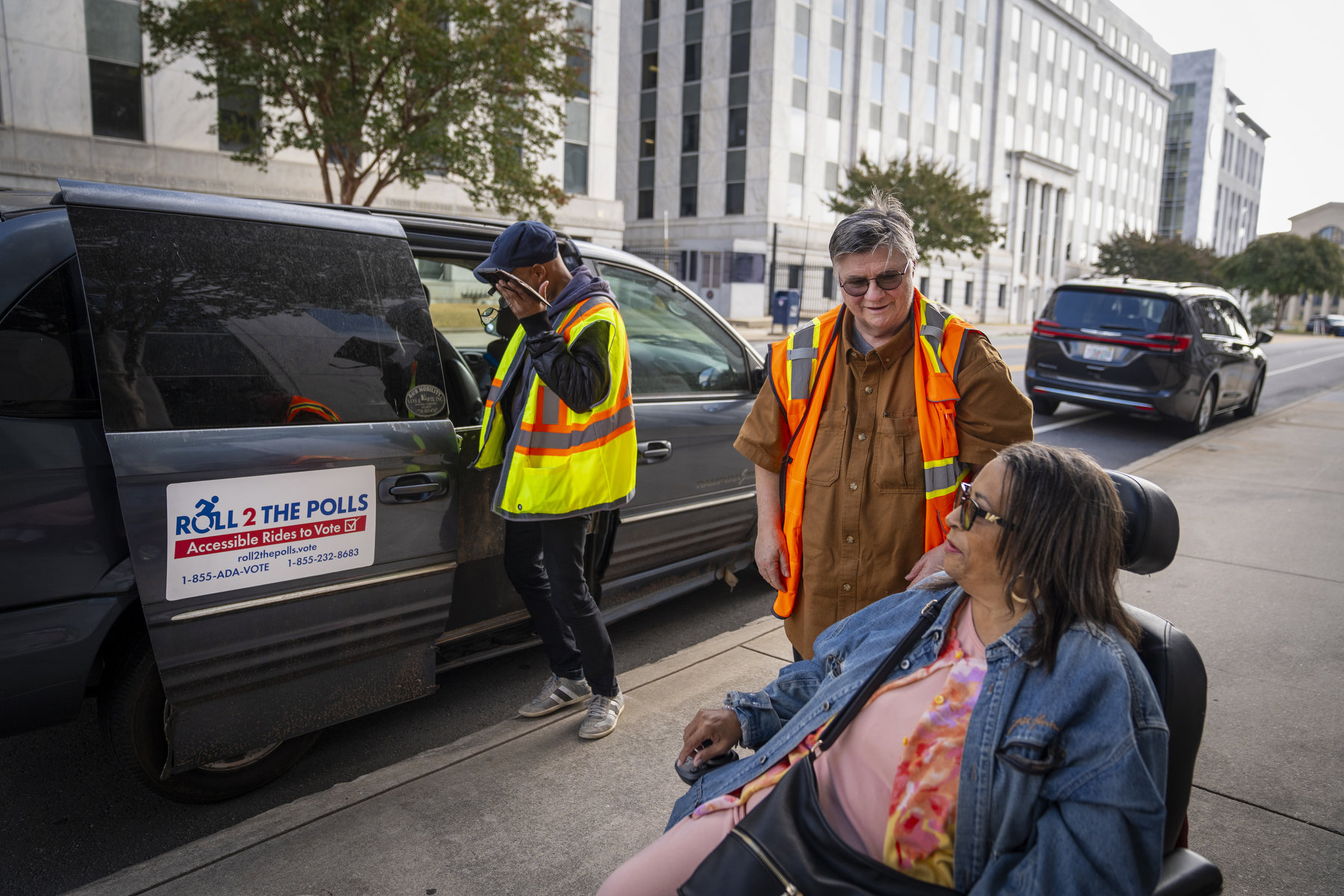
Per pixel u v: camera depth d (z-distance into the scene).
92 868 2.35
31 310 2.05
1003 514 1.35
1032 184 52.22
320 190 19.78
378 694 2.69
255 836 2.37
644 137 37.72
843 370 2.14
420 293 2.77
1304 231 102.69
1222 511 6.15
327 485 2.43
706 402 3.93
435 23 14.70
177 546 2.17
